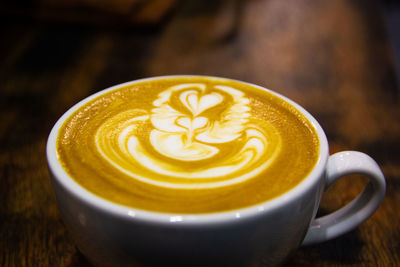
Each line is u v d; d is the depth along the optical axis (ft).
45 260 0.77
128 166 0.71
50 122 1.06
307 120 0.80
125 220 0.62
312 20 1.64
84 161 0.71
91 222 0.64
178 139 0.77
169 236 0.62
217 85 0.90
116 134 0.77
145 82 0.89
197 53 1.35
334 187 0.91
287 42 1.45
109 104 0.83
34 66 1.27
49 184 0.90
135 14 1.53
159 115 0.82
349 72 1.24
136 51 1.36
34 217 0.84
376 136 1.01
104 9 1.50
